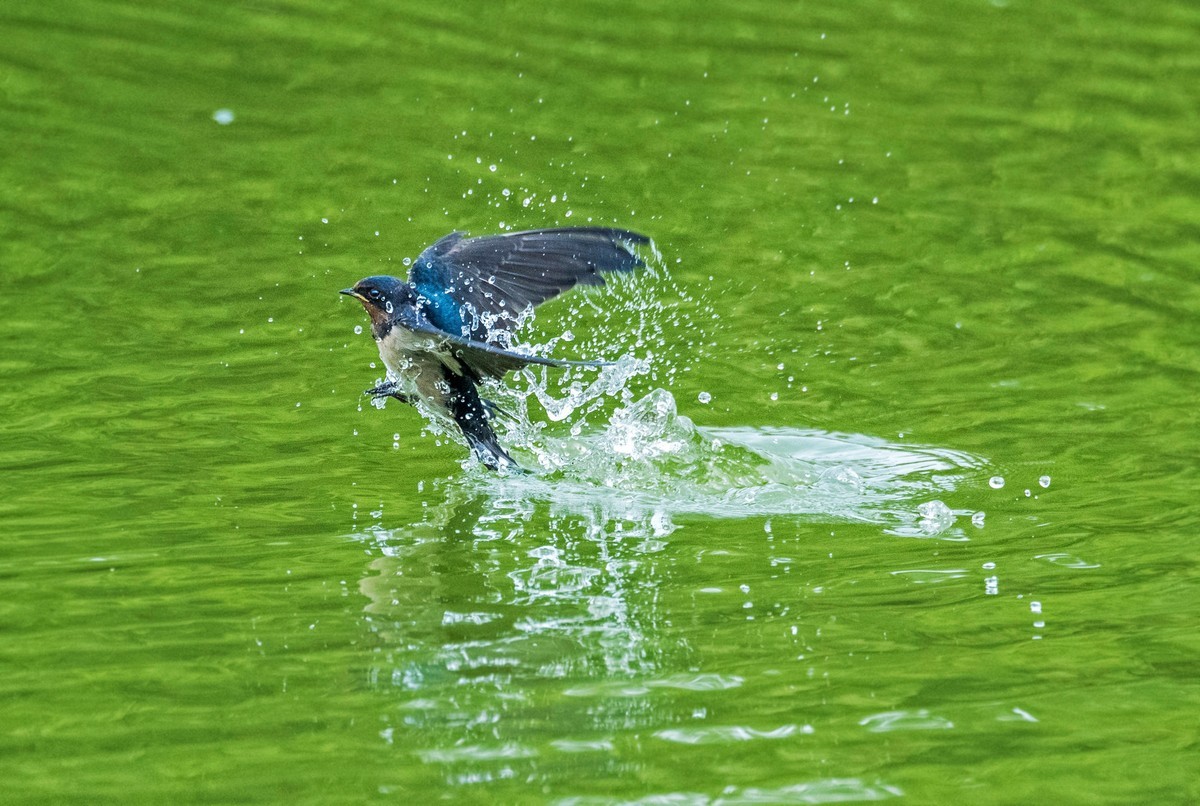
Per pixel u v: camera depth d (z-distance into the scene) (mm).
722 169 30125
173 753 12531
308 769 12336
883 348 23875
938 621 15414
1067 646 14781
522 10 37312
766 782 12266
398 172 29328
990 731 13148
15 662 14070
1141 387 22562
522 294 17734
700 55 35125
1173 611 15625
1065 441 20750
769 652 14672
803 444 20625
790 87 33844
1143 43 36750
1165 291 26047
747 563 17000
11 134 30188
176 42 34656
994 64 35438
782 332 24297
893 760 12625
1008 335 24406
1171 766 12555
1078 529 17969
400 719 13172
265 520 17656
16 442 19500
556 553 17094
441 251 17953
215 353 22781
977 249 27531
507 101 32500
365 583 16062
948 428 21203
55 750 12562
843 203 29062
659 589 16156
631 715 13305
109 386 21453
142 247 26250
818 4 38406
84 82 32562
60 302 24188
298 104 32125
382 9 36906
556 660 14414
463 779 12195
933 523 18250
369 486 18812
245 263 25844
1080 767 12523
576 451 20219
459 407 18094
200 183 28750
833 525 18172
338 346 23219
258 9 36625
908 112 33000
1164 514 18375
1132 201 29578
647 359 22969
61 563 16250
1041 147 31703
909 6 38625
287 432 20328
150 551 16641
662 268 26125
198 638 14641
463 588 16031
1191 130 32562
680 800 11961
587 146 30688
